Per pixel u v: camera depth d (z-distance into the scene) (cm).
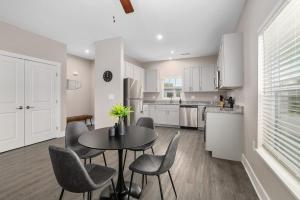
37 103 378
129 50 498
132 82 429
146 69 655
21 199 176
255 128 205
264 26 171
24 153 312
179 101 605
